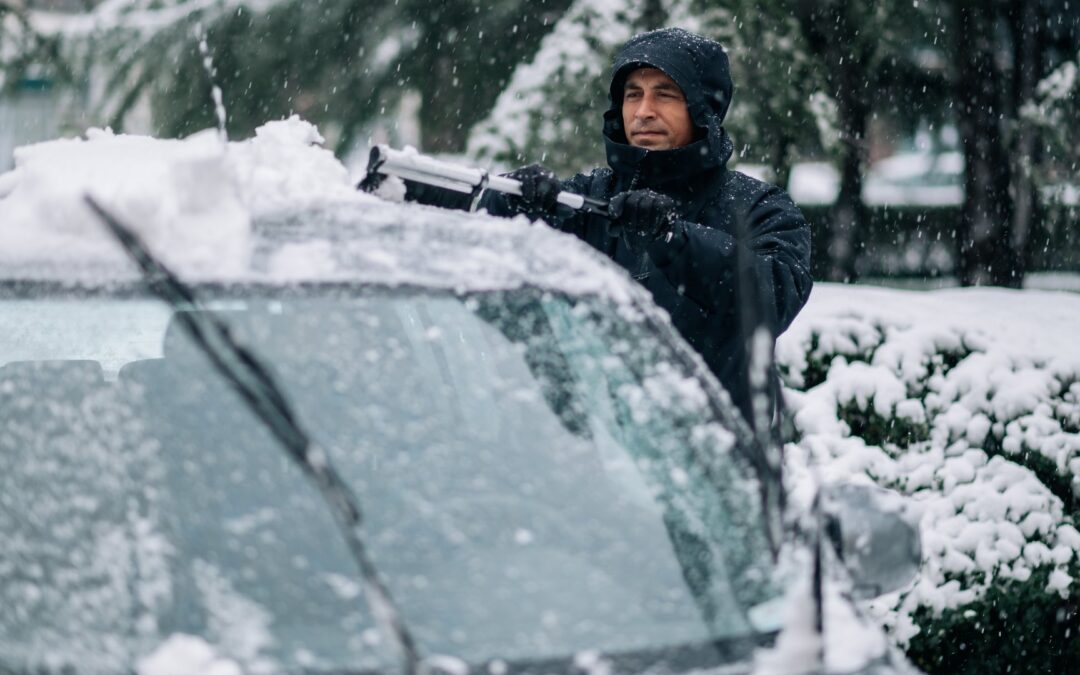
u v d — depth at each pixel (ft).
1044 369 32.76
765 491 15.35
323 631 13.12
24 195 17.28
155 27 64.59
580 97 58.29
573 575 14.23
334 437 15.23
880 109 77.77
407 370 16.02
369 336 16.17
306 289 16.29
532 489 15.26
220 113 17.10
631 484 15.51
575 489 15.35
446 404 15.96
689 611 13.98
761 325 15.12
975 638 29.58
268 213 17.56
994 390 31.89
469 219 18.84
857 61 68.13
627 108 26.81
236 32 64.59
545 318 17.01
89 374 15.84
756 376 14.97
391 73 67.46
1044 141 69.10
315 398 15.49
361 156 69.05
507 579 14.03
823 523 14.51
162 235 15.80
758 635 13.79
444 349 16.38
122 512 14.29
